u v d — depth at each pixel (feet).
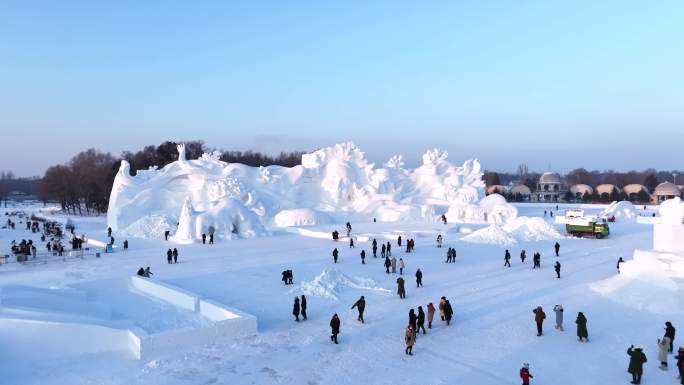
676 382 50.39
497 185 588.09
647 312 74.79
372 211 239.30
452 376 52.06
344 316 74.33
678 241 90.84
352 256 130.62
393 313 75.77
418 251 138.62
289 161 545.44
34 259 126.00
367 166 271.28
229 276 103.76
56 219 287.07
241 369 54.03
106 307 72.49
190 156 417.90
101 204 393.09
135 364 55.62
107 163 415.44
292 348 60.59
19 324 56.80
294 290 89.61
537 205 349.61
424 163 288.71
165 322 70.18
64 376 52.21
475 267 113.60
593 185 638.53
